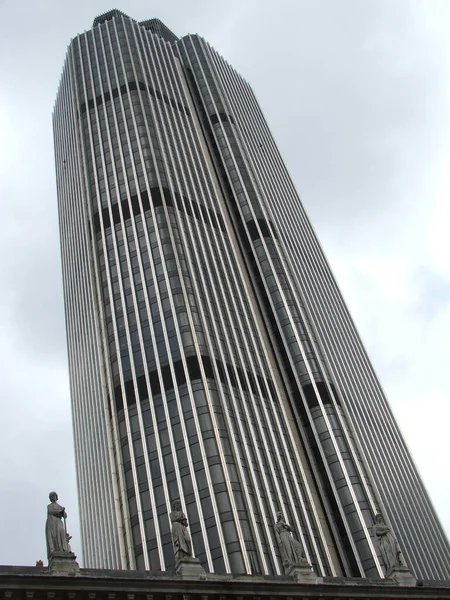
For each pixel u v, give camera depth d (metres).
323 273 199.25
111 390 116.12
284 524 56.38
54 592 42.03
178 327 118.31
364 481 116.25
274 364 131.25
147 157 147.12
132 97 163.12
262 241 151.12
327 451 119.38
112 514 136.00
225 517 96.00
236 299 134.38
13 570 42.56
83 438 162.62
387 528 62.28
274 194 193.12
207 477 100.25
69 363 178.75
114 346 120.56
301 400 127.50
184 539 50.00
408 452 187.00
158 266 127.56
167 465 103.25
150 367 115.06
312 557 101.31
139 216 136.62
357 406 175.75
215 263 137.00
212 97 184.50
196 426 105.94
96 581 43.34
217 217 149.25
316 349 135.62
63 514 46.38
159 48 190.50
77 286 167.88
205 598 46.44
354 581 55.53
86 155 153.50
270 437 114.19
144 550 96.19
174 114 168.50
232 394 113.88
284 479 109.25
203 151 166.38
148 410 110.44
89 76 171.88
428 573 160.25
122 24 189.75
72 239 172.50
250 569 91.12
